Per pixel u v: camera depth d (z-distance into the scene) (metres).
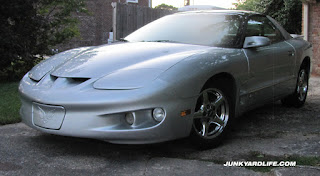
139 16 9.45
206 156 3.07
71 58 3.51
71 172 2.69
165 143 3.39
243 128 4.07
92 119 2.74
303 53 4.94
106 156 3.05
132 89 2.72
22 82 3.46
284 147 3.32
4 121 4.04
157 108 2.75
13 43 6.65
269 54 4.02
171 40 3.86
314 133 3.82
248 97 3.69
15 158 2.97
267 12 12.71
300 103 5.15
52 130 2.89
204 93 3.13
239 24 3.91
